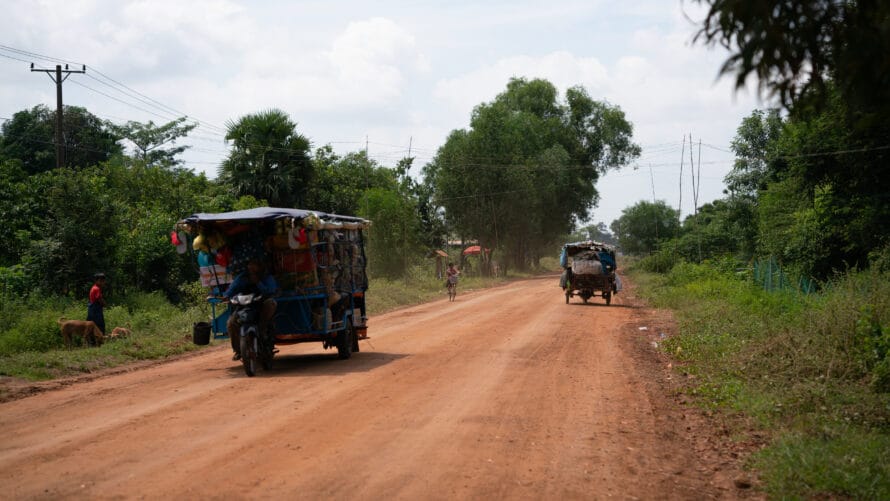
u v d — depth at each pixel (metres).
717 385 10.37
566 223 81.88
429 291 41.12
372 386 10.13
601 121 83.88
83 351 14.18
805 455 6.34
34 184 26.17
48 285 21.80
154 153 63.97
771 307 18.48
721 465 6.61
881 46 3.96
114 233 24.03
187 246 12.52
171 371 12.38
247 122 39.25
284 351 15.45
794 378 10.12
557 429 7.65
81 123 53.50
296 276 12.45
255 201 35.16
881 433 7.54
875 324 10.99
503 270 71.50
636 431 7.74
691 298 26.97
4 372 11.52
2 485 5.47
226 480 5.61
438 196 64.75
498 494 5.44
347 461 6.20
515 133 68.44
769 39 3.99
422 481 5.69
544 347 15.04
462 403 8.90
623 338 17.23
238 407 8.61
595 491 5.62
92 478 5.64
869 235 22.88
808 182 24.55
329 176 48.88
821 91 4.32
